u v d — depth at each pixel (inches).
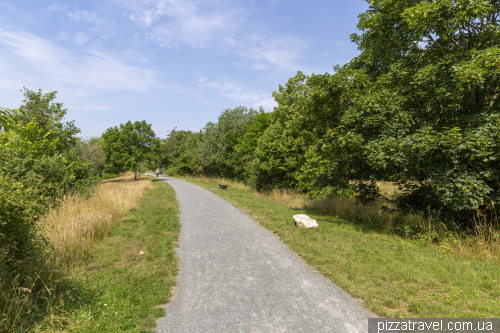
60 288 151.5
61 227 250.1
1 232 130.8
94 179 553.9
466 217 277.4
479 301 143.4
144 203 526.0
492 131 232.4
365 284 167.9
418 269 189.3
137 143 1513.3
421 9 266.5
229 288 169.9
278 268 203.5
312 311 140.3
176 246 260.4
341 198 472.1
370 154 283.0
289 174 621.0
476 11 242.8
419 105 322.7
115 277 181.6
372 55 399.2
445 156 255.0
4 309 115.6
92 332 118.1
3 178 140.8
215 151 1286.9
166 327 126.2
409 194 367.6
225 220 380.5
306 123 410.0
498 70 229.8
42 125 656.4
